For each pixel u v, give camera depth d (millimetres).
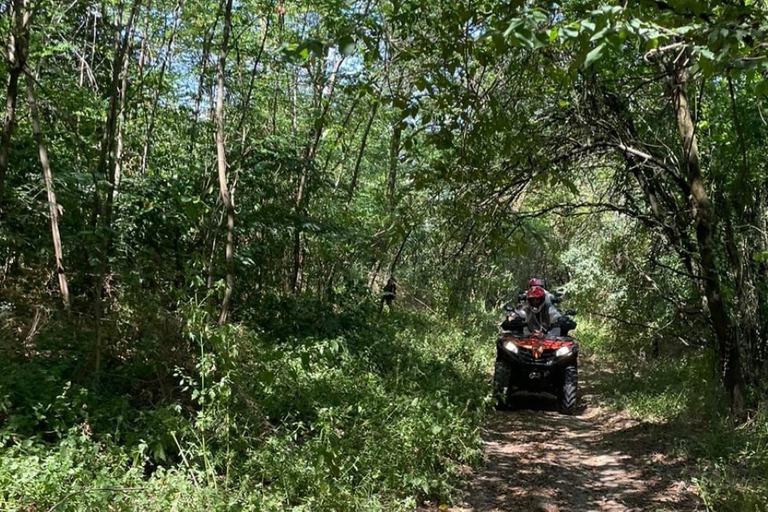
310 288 12625
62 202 7570
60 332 6219
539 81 6051
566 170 7484
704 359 8250
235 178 8680
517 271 18297
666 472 5926
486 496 5422
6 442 4301
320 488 4293
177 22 11320
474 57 4531
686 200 7500
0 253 7336
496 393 8578
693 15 3391
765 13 3217
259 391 6035
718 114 7469
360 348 9320
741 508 4711
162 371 5922
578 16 3635
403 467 5184
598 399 9562
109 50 10117
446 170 5094
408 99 4504
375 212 13078
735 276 7184
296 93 13328
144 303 6504
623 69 7316
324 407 6059
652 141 7785
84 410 4812
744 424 6602
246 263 8820
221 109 7156
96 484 3760
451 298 13750
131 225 7859
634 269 9461
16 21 5992
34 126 6402
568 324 9633
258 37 11734
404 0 4516
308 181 10820
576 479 5891
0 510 3416
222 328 4762
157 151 10633
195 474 4387
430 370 9117
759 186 7410
